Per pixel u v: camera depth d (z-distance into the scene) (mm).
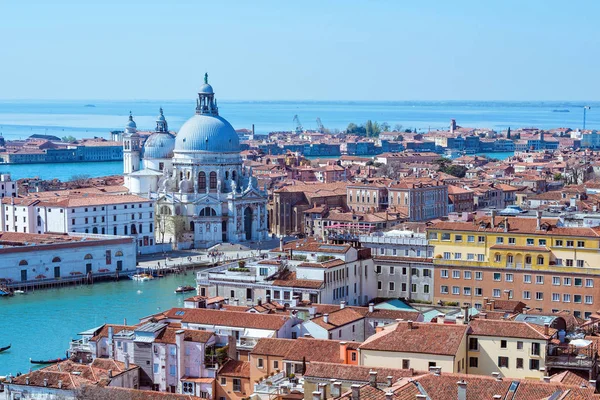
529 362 189375
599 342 193250
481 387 156000
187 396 187125
